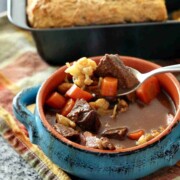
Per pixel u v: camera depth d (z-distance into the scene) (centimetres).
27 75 61
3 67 62
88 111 48
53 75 51
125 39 59
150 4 59
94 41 59
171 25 58
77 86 50
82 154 46
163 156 46
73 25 60
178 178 49
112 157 45
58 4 60
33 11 60
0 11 73
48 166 50
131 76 51
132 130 48
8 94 58
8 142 53
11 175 50
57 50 60
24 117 49
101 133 48
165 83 51
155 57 61
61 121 48
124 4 59
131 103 51
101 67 50
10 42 65
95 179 47
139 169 46
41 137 48
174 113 50
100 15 59
